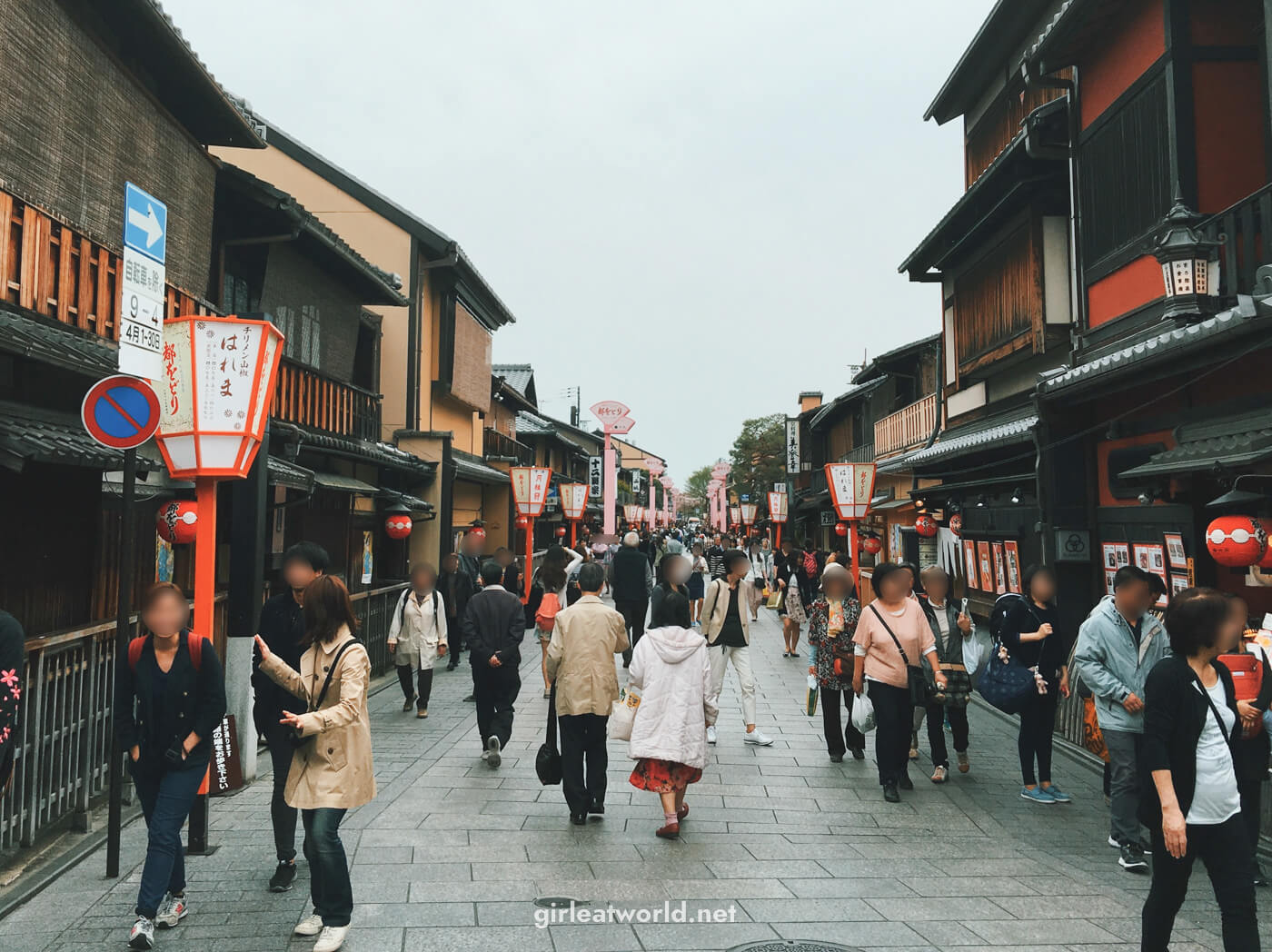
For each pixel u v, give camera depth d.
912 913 4.81
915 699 7.30
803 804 7.12
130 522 4.84
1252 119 8.42
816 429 33.44
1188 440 7.80
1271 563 6.05
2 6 6.14
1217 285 7.52
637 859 5.66
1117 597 5.90
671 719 6.17
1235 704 3.87
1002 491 13.01
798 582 16.11
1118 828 5.73
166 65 8.99
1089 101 10.45
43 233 6.55
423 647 10.45
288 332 12.63
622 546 13.46
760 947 4.29
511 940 4.34
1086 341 10.42
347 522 14.40
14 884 4.94
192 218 9.34
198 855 5.58
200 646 4.49
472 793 7.21
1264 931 4.62
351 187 20.14
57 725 5.77
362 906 4.77
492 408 30.11
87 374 5.91
